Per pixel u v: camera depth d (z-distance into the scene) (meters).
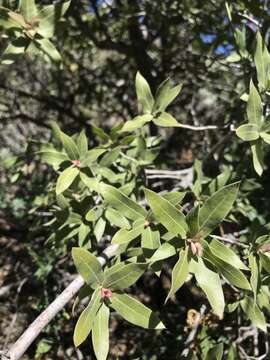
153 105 1.72
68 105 3.92
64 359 2.51
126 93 3.69
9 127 4.13
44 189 2.50
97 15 2.97
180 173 2.11
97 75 3.75
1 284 3.13
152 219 1.32
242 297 1.57
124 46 3.18
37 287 2.96
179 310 2.79
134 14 2.80
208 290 1.14
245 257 1.33
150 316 1.19
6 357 1.19
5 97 3.89
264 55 1.47
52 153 1.60
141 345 2.62
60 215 1.67
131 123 1.67
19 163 2.45
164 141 3.42
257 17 2.00
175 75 3.32
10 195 3.55
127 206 1.34
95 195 1.77
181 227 1.14
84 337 1.15
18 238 3.52
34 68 3.99
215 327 2.08
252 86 1.38
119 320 3.00
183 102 3.48
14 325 2.80
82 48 3.13
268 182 2.41
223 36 2.29
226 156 2.32
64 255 2.66
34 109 4.07
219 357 1.39
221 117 2.78
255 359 1.83
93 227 1.69
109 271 1.19
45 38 1.68
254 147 1.41
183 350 2.04
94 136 3.55
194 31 2.52
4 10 1.61
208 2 2.41
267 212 2.28
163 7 2.60
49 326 2.42
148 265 1.18
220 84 3.04
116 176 1.81
